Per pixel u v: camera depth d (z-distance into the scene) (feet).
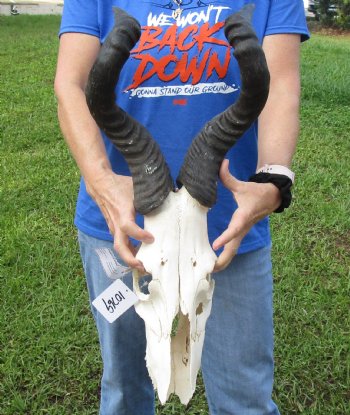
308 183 17.42
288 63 5.90
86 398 10.08
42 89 28.35
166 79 5.64
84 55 5.81
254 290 6.29
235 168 5.98
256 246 6.16
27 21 54.08
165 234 4.91
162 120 5.74
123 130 4.68
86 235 6.37
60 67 5.87
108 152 6.04
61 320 11.59
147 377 7.14
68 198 16.66
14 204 16.19
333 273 13.23
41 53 37.58
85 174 5.45
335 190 17.15
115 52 4.07
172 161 5.79
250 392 6.60
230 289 6.28
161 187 4.83
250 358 6.49
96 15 5.81
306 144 20.81
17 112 24.61
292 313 11.72
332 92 27.04
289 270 12.97
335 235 14.79
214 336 6.50
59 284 12.62
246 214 5.08
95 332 11.34
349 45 44.96
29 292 12.48
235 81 5.72
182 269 4.90
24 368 10.55
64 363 10.69
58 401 10.05
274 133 5.79
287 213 15.58
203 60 5.59
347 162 19.42
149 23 5.65
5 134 21.76
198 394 9.98
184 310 4.82
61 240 14.56
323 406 9.79
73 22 5.83
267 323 6.51
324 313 11.77
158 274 4.89
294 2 5.89
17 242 14.16
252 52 4.01
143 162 4.81
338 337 11.03
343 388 10.12
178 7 5.64
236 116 4.57
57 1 73.36
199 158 4.86
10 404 9.83
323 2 58.39
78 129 5.56
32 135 21.66
